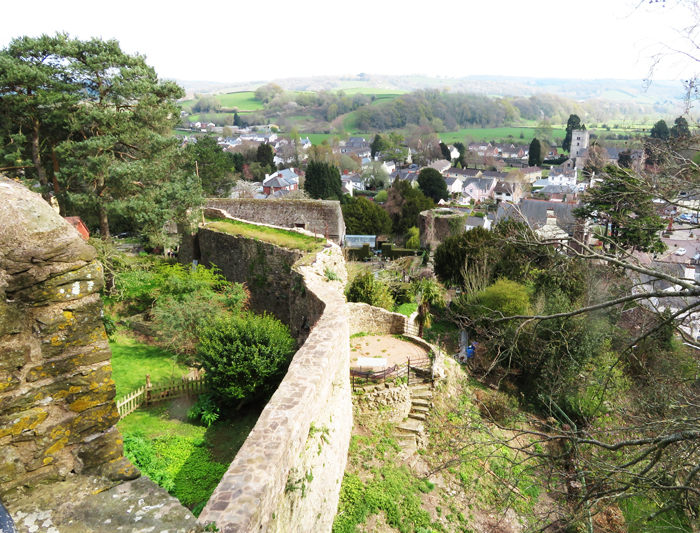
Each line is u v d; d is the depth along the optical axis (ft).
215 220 75.46
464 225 131.03
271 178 253.24
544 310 47.55
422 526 31.37
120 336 52.75
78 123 62.13
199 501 26.76
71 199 62.34
